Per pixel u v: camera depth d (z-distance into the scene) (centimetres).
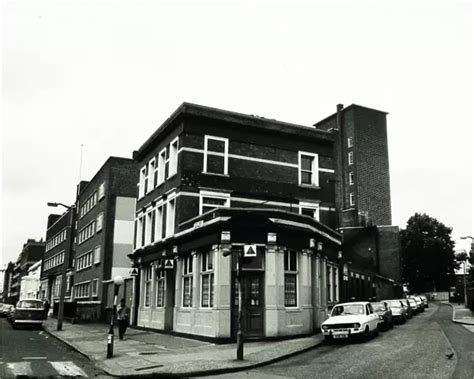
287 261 2125
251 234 2008
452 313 3978
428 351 1583
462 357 1443
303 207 2716
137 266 3097
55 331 2809
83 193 5734
